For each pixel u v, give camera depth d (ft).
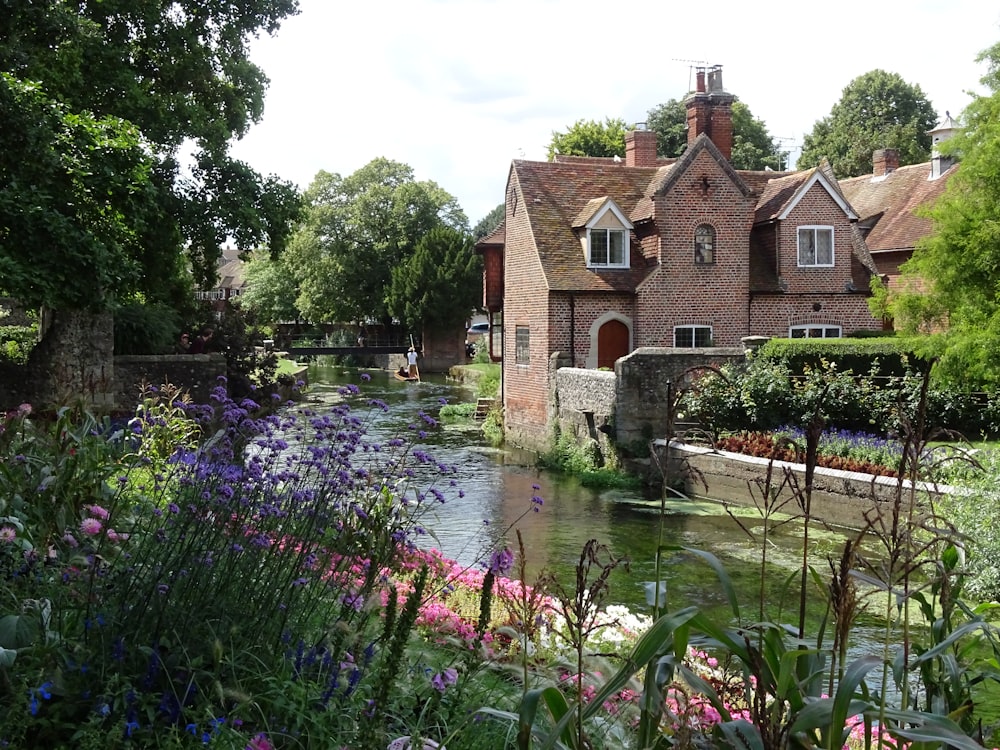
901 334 63.57
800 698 9.46
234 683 12.12
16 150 48.55
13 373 65.26
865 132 198.18
